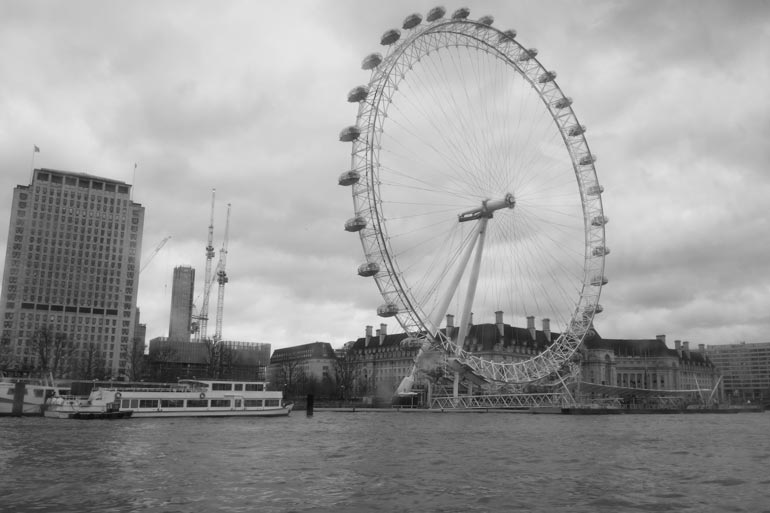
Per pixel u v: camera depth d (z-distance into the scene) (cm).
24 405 11788
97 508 3616
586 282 15988
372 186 12644
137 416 11644
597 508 3731
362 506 3722
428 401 18000
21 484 4272
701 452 6581
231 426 9800
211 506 3691
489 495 4059
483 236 15300
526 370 16050
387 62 13000
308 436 8044
